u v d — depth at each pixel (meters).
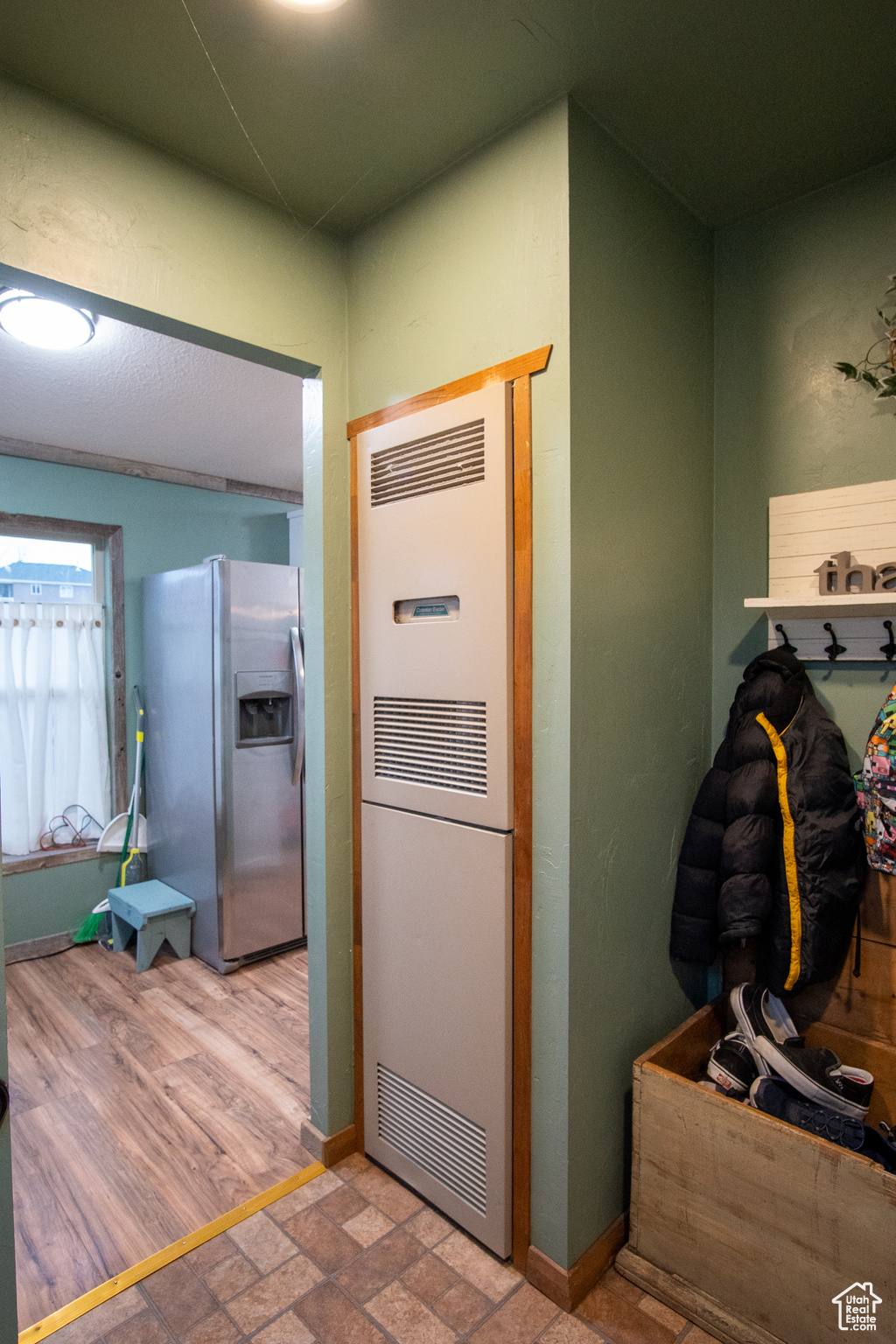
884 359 1.69
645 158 1.65
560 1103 1.49
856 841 1.64
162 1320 1.48
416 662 1.75
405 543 1.77
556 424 1.45
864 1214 1.25
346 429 1.95
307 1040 2.63
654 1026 1.77
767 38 1.30
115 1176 1.91
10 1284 0.90
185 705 3.41
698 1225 1.47
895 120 1.53
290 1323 1.47
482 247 1.58
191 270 1.60
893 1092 1.65
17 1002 2.93
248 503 4.35
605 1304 1.50
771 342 1.87
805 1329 1.32
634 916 1.68
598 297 1.51
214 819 3.19
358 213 1.84
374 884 1.89
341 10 1.20
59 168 1.39
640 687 1.68
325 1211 1.77
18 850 3.43
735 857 1.64
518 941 1.55
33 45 1.27
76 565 3.71
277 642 3.34
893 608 1.61
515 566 1.54
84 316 2.08
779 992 1.66
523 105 1.46
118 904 3.40
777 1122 1.36
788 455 1.85
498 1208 1.59
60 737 3.59
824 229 1.77
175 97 1.40
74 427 3.22
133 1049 2.56
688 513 1.87
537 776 1.51
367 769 1.91
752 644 1.93
